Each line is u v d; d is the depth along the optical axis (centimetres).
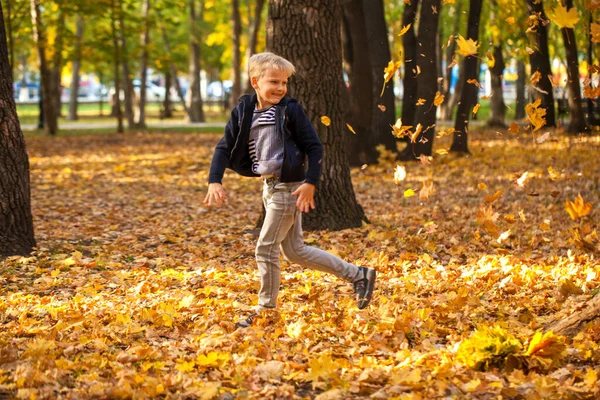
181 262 828
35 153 2512
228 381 421
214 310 593
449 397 394
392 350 483
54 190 1612
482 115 4581
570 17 445
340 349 481
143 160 2238
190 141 2972
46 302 637
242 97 525
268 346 487
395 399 383
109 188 1638
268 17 973
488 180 1541
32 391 391
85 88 9669
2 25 816
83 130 3744
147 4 3906
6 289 691
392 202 1299
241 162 527
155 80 8894
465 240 918
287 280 693
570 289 574
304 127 511
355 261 803
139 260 833
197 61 4606
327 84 970
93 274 760
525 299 604
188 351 488
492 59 527
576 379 414
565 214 1095
